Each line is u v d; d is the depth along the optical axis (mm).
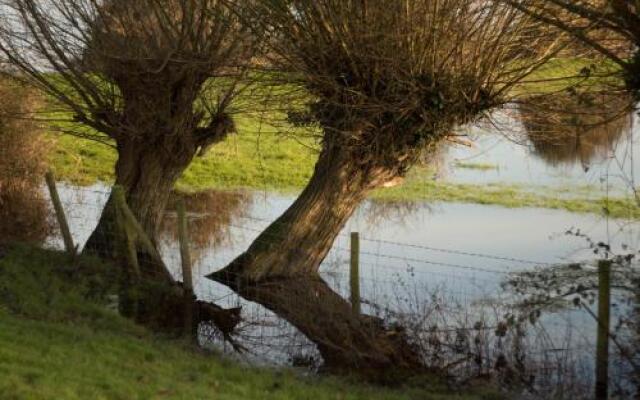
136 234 32000
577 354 24562
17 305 25750
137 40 34594
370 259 39000
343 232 47188
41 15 34312
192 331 28062
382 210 54750
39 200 47344
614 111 25125
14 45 35375
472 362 25031
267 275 34531
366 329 26469
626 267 24688
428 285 32812
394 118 31781
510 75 31062
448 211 54188
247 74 34875
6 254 32031
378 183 34812
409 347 25875
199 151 39688
